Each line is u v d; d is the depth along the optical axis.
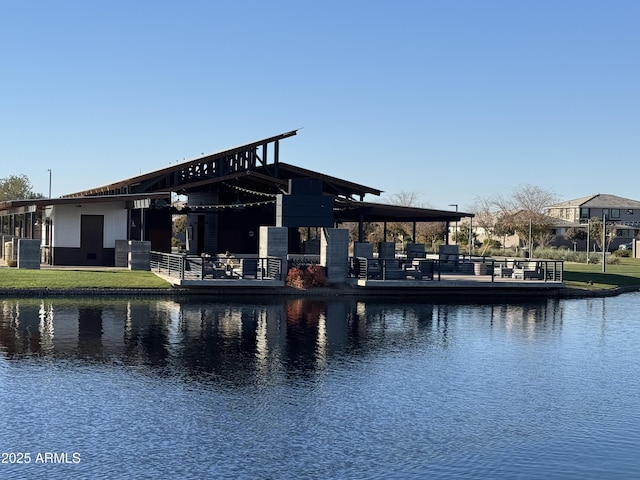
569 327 27.48
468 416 16.02
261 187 44.25
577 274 47.16
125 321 24.91
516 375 19.67
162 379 17.84
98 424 14.69
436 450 13.98
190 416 15.30
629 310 32.91
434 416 15.94
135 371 18.45
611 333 26.36
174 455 13.29
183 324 24.77
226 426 14.80
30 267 35.56
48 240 39.78
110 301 29.42
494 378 19.25
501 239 100.62
